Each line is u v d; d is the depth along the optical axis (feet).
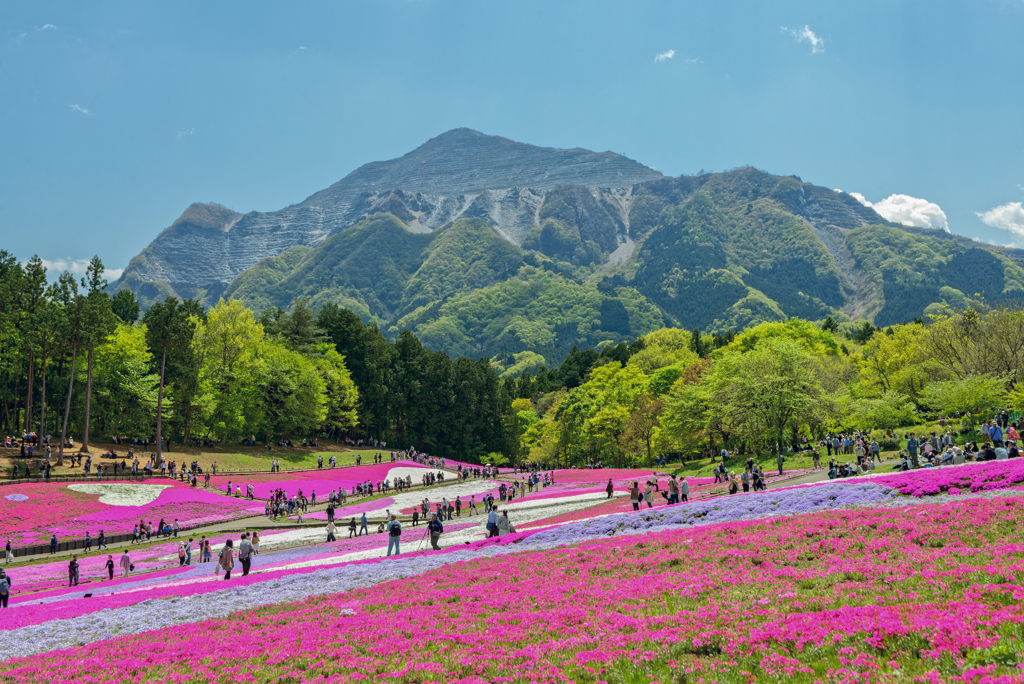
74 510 183.11
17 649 67.51
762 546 69.31
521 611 58.90
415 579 80.89
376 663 48.98
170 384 288.51
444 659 48.14
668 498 137.59
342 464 315.37
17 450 231.91
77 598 98.37
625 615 53.01
